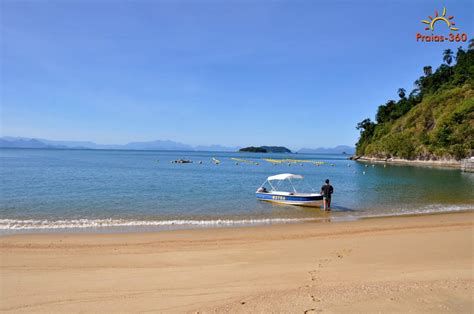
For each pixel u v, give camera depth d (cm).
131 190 2731
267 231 1309
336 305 584
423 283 695
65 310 591
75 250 1001
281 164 9406
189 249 1012
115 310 589
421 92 13050
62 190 2642
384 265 837
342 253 957
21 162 7531
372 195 2608
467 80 10262
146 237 1194
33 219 1568
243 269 815
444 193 2730
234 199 2303
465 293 634
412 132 10394
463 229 1318
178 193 2584
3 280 740
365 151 13625
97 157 12319
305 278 744
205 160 11394
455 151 8156
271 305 592
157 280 736
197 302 618
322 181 3997
